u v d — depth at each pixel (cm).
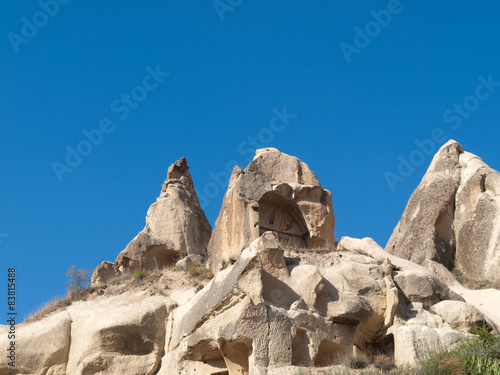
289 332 2569
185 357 2741
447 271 3578
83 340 2869
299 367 2506
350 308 2694
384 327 2761
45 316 3027
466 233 4025
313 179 3309
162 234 3731
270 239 2709
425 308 2919
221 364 2698
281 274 2678
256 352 2502
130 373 2819
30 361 2847
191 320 2741
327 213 3278
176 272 3209
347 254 2955
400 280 2939
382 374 2502
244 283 2581
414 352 2625
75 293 3152
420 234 4125
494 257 3841
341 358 2658
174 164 4047
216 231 3216
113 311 2908
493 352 2491
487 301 3177
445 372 2362
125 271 3591
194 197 3950
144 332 2858
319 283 2686
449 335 2677
